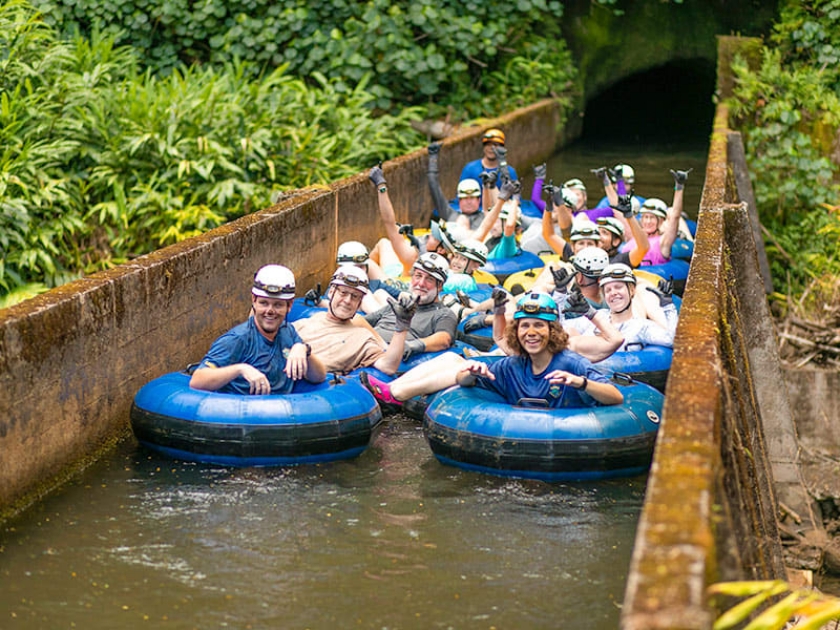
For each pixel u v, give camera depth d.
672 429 3.83
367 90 16.88
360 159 14.39
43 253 10.59
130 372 7.13
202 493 6.21
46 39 13.21
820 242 13.11
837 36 14.73
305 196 10.46
